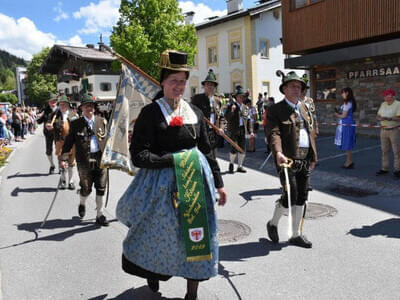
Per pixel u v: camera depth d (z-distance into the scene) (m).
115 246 4.45
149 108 2.79
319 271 3.63
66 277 3.66
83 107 5.24
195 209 2.66
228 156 11.45
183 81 2.83
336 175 7.88
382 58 15.31
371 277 3.48
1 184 8.22
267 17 26.80
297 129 4.05
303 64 16.75
